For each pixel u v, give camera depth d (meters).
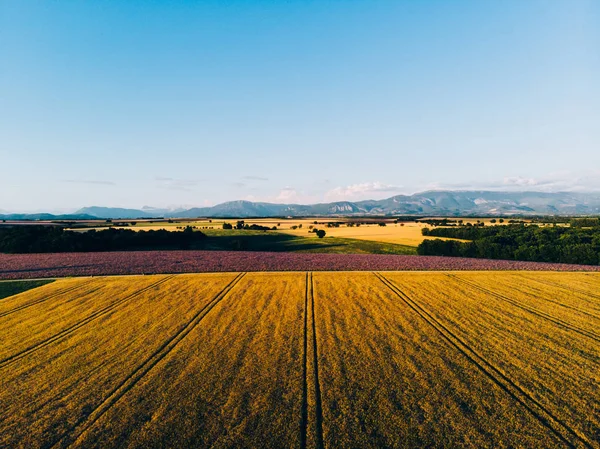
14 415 15.11
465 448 12.54
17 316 27.78
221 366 18.92
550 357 19.55
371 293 33.34
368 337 22.66
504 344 21.38
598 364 18.67
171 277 40.69
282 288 35.34
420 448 12.59
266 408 15.08
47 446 13.20
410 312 27.70
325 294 33.06
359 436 13.24
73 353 20.95
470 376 17.48
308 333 23.47
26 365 19.55
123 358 20.17
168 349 21.25
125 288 35.78
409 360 19.30
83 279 39.94
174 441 13.21
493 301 30.61
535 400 15.34
